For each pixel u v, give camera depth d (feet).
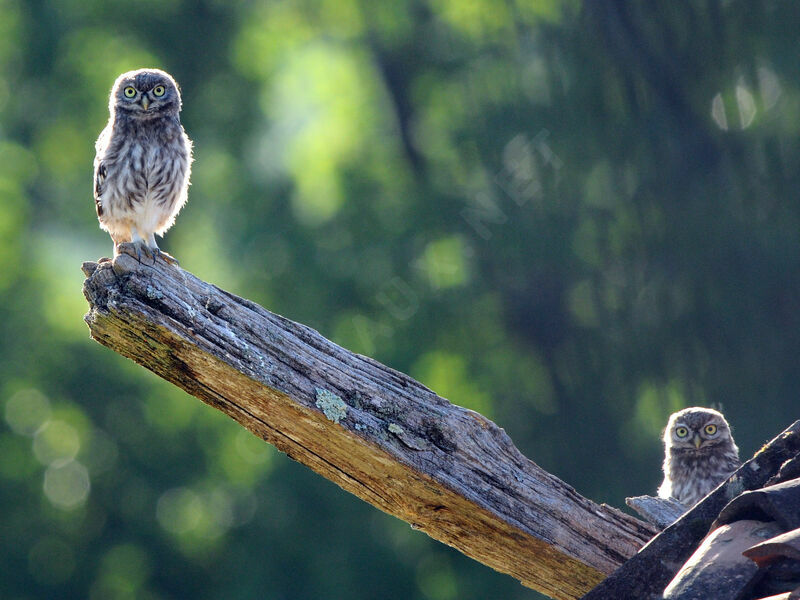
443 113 69.31
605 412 59.41
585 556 17.52
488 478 17.10
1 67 82.84
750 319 55.47
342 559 67.26
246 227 75.92
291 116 85.10
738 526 14.16
